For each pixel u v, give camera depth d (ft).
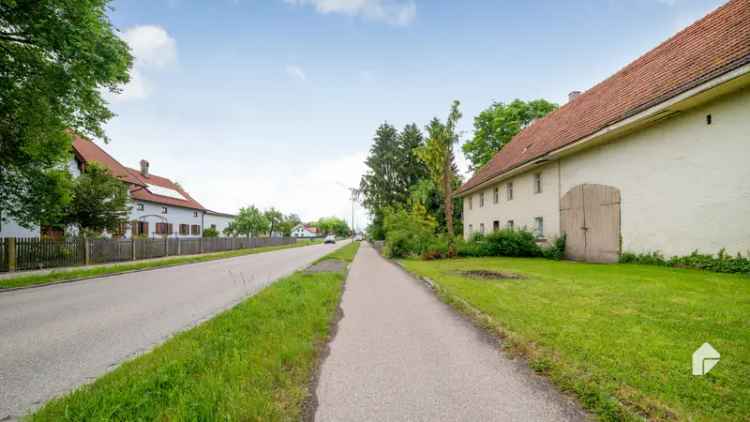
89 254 52.13
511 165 64.13
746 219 29.04
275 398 8.89
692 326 14.21
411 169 133.69
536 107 102.37
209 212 146.51
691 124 33.01
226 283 33.32
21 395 10.10
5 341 15.30
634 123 36.86
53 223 50.03
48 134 39.68
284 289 25.41
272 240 137.49
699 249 32.40
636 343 12.21
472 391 9.46
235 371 10.04
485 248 55.93
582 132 45.47
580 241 47.06
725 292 21.31
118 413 7.86
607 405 8.20
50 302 24.11
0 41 33.45
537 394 9.23
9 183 42.06
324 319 16.94
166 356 11.72
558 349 11.86
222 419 7.55
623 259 40.16
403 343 13.74
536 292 22.17
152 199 104.42
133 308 21.91
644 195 37.88
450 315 18.33
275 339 13.34
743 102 29.09
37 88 34.65
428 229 62.49
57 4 31.42
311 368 11.23
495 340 13.94
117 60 35.58
